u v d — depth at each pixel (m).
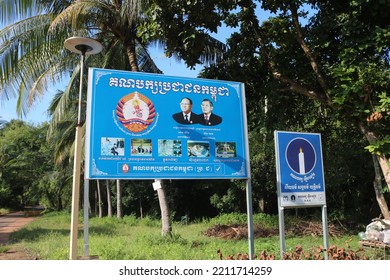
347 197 18.03
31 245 10.68
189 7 9.04
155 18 9.09
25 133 38.44
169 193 22.23
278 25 10.95
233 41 11.40
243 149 6.74
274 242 10.92
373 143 8.48
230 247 9.52
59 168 29.03
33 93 11.56
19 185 42.00
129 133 6.02
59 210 38.19
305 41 10.05
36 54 10.90
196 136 6.43
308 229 13.09
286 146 6.44
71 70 12.85
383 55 9.41
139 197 23.50
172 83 6.44
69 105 14.48
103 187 29.08
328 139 13.34
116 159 5.88
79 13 9.70
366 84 8.22
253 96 11.80
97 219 22.31
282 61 10.77
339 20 9.05
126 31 11.55
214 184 21.19
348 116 9.06
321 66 10.35
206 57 11.96
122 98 6.08
